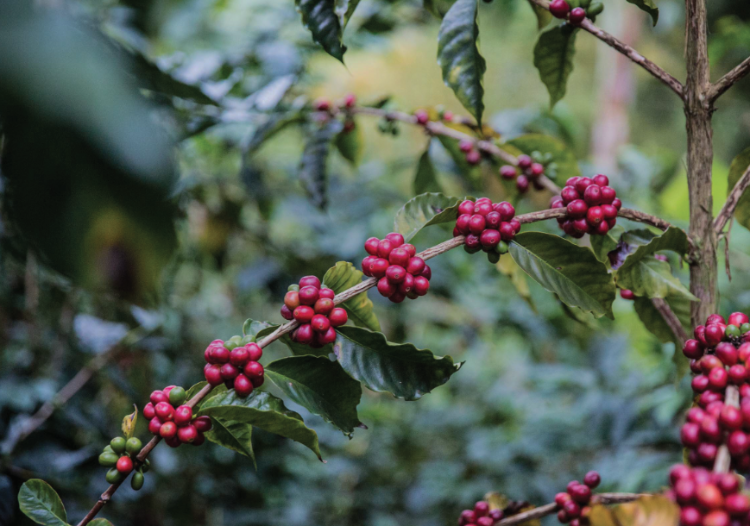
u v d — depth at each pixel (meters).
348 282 1.50
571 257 1.49
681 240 1.50
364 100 2.04
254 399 1.44
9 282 2.27
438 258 3.02
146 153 0.92
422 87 5.61
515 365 4.04
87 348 2.32
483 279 3.51
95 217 0.89
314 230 2.91
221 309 3.51
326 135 2.02
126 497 2.07
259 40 2.45
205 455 2.80
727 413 1.29
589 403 2.53
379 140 4.98
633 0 1.54
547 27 1.69
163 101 1.62
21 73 0.86
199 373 2.80
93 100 0.89
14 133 0.87
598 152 4.70
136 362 2.49
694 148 1.52
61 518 1.43
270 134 2.04
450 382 4.14
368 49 3.07
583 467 2.76
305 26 1.63
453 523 3.46
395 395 1.45
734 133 5.32
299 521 3.28
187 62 2.29
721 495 1.25
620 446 2.43
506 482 3.00
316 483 3.69
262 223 3.08
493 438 3.23
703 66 1.50
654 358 2.70
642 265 1.52
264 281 2.69
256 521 3.07
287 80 2.16
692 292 1.54
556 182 1.82
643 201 2.82
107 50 1.00
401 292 1.46
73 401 2.17
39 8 0.95
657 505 1.28
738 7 4.30
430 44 5.62
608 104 4.67
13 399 2.01
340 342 1.46
